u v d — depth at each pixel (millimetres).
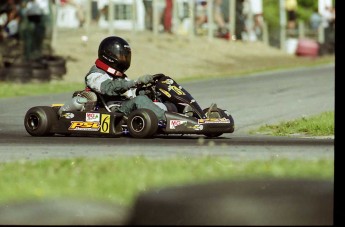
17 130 32406
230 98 51062
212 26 94312
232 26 96500
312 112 40781
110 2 84750
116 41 27641
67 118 28047
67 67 72000
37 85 61875
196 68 79688
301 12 108500
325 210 4402
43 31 70438
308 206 4348
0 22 74688
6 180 15562
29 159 20438
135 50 81312
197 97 51906
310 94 53219
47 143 25609
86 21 85125
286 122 34344
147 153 21766
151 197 4344
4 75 63906
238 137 29219
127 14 93125
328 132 30812
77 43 80500
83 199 4691
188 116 26484
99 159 19125
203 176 14914
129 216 4402
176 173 15562
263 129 32875
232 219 4234
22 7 70250
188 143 25422
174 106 27266
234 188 4375
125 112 27203
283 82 64375
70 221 4402
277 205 4285
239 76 72688
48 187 14023
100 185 13969
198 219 4234
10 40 70375
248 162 17938
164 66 78188
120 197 12539
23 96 53562
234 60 86875
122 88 26875
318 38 104188
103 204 4570
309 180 4609
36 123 28766
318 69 79562
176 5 92062
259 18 102062
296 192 4387
